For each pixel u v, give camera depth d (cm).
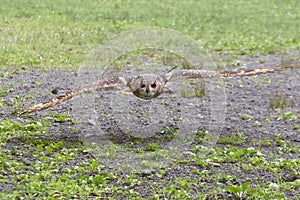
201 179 1019
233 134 1288
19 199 886
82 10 2823
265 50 2388
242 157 1134
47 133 1186
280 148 1209
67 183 941
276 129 1357
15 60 1816
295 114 1512
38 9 2716
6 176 960
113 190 939
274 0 3881
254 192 952
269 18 3253
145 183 986
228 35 2655
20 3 2775
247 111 1503
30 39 2059
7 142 1115
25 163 1024
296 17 3350
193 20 2948
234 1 3725
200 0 3625
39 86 1574
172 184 988
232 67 2048
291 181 1045
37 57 1870
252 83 1834
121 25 2552
